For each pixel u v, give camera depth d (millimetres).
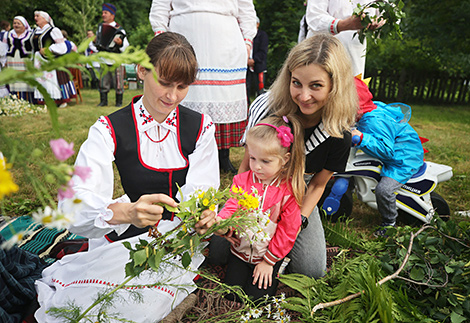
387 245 2197
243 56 3312
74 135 5273
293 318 1916
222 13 3098
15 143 669
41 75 624
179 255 1709
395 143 2773
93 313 1595
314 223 2203
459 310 1775
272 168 1868
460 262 1950
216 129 3469
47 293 1731
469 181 3838
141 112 1774
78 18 14375
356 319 1731
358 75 3033
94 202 1547
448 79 10562
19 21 7043
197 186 1823
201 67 3146
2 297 1594
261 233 1858
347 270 2154
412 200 2787
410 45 10570
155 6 3207
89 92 11398
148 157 1800
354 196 3533
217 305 1922
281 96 1993
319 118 1952
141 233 1839
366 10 2879
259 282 1952
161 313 1689
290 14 9969
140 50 671
